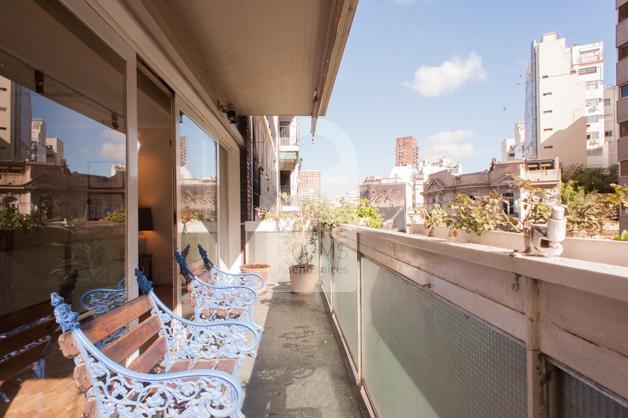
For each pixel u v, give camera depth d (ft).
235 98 15.97
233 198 19.61
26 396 5.20
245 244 20.70
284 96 15.65
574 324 1.89
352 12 7.74
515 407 2.48
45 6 4.75
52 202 5.58
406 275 4.80
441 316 3.75
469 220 3.49
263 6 8.67
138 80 9.86
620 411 1.70
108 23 5.90
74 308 5.86
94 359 3.91
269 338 11.62
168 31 8.64
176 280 9.74
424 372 4.24
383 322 6.28
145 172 17.11
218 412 4.07
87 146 6.11
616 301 1.63
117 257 6.49
